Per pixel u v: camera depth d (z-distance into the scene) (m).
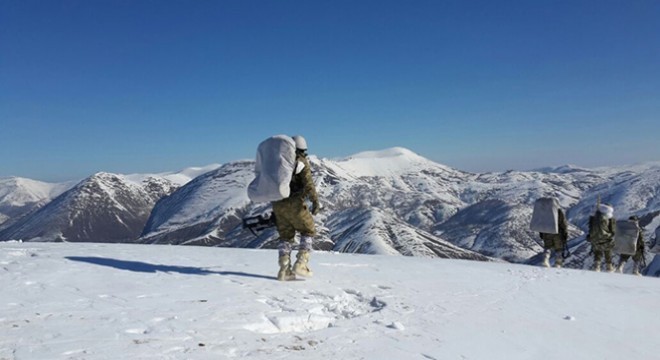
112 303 5.80
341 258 12.20
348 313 6.57
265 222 8.24
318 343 4.88
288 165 7.80
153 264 9.04
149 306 5.75
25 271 7.50
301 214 7.97
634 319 7.36
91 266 8.30
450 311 6.79
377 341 5.09
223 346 4.51
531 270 12.23
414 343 5.13
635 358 5.53
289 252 8.08
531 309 7.41
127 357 4.04
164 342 4.48
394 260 12.40
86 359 3.94
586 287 9.92
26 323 4.82
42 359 3.89
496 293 8.48
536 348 5.45
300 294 7.07
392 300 7.20
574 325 6.66
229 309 5.82
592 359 5.32
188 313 5.52
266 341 4.79
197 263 9.64
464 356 4.89
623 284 10.59
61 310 5.38
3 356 3.91
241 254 11.90
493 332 5.89
